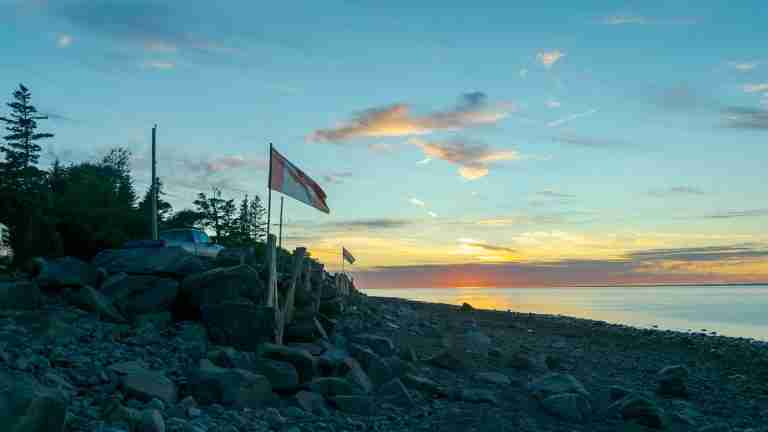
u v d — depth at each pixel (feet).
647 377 60.18
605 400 45.93
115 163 203.00
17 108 178.19
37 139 179.83
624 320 207.51
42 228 95.86
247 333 43.91
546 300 515.50
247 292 48.67
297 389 37.52
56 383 29.01
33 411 21.45
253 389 33.73
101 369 32.50
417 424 34.88
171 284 49.57
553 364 61.67
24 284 44.09
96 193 144.66
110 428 24.40
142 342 40.68
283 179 50.85
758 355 82.84
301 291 57.31
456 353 56.65
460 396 41.96
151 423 25.62
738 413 46.03
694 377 63.57
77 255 104.06
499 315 128.06
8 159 172.24
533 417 38.70
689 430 38.60
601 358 72.13
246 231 237.66
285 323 50.42
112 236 109.09
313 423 32.32
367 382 41.57
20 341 35.06
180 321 47.93
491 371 53.47
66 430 24.03
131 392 30.40
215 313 44.47
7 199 149.89
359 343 53.11
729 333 155.33
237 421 29.58
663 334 108.78
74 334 38.93
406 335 68.64
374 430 32.89
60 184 175.22
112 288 48.98
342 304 72.69
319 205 54.60
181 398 32.91
